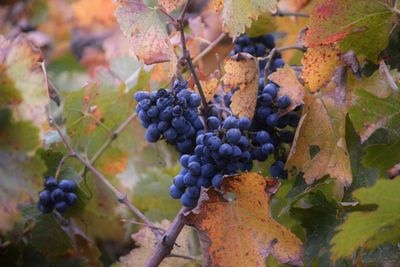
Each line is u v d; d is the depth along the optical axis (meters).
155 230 0.94
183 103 0.83
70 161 1.03
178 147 0.85
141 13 0.87
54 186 0.98
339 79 0.88
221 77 0.92
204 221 0.82
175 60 0.86
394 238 0.81
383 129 0.87
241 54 0.88
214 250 0.82
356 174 0.88
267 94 0.87
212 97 0.91
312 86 0.88
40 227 1.01
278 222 0.89
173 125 0.83
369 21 0.87
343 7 0.86
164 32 0.87
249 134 0.86
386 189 0.77
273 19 0.96
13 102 0.87
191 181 0.82
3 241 1.03
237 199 0.83
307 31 0.87
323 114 0.88
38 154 0.90
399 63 0.93
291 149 0.86
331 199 0.88
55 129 1.01
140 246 0.96
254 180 0.82
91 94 1.03
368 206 0.84
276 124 0.87
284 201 0.93
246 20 0.88
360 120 0.86
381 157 0.87
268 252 0.82
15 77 0.88
